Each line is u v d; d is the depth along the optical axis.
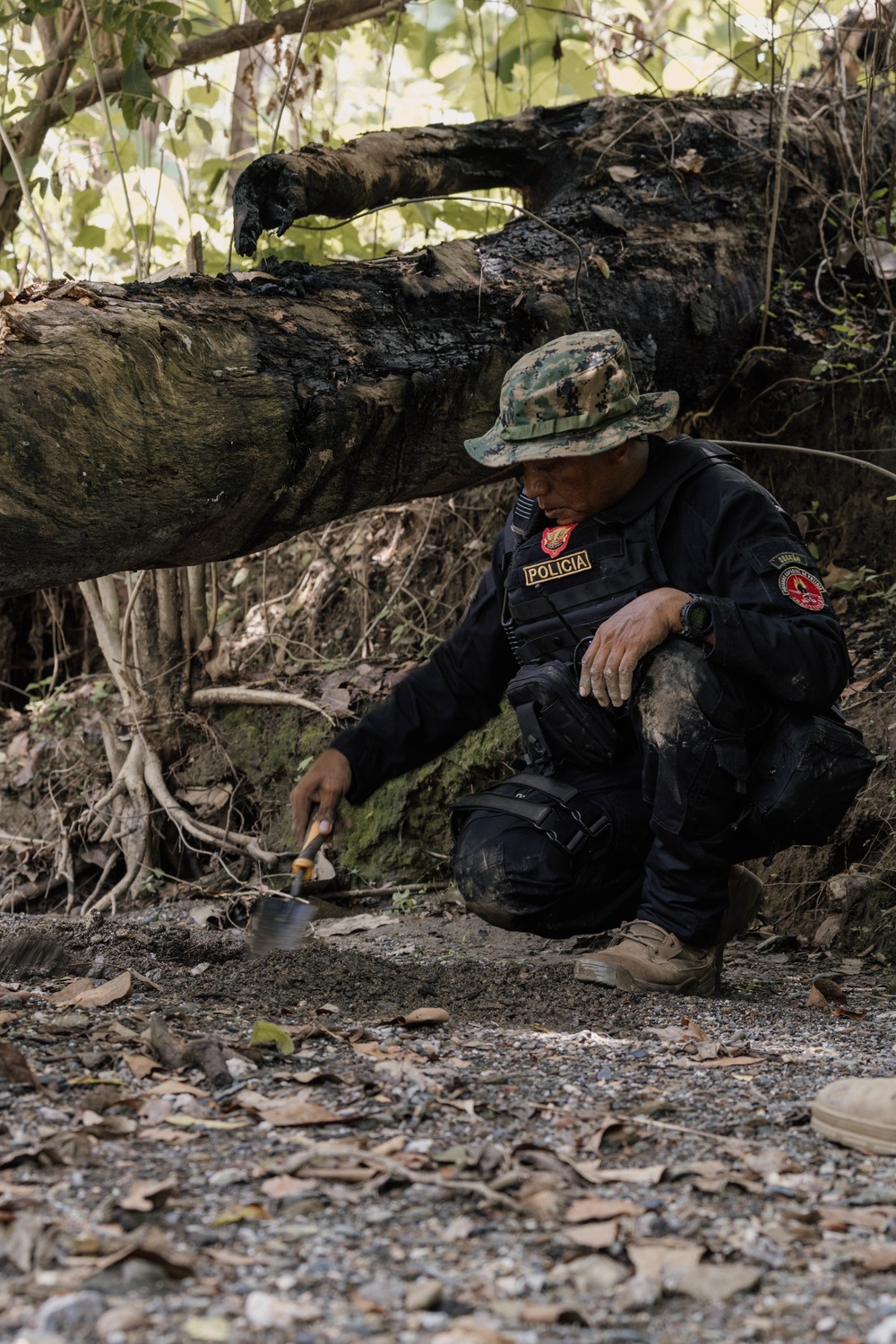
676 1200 1.62
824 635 2.82
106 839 4.79
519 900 3.03
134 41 4.25
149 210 5.60
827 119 4.98
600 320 3.88
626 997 2.80
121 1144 1.75
